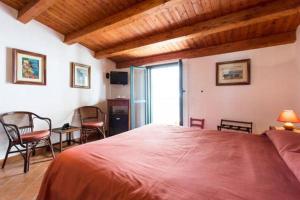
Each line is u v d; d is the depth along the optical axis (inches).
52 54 135.6
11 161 108.5
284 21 103.9
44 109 130.3
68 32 140.2
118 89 195.9
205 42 138.8
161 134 75.2
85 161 44.8
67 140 146.0
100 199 35.0
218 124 141.6
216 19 105.0
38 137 101.2
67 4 107.7
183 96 158.1
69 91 149.3
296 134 56.8
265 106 123.2
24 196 72.5
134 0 98.6
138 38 140.4
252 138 68.8
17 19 114.1
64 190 42.3
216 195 29.4
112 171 39.1
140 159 46.4
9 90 110.7
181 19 110.8
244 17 95.9
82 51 161.2
